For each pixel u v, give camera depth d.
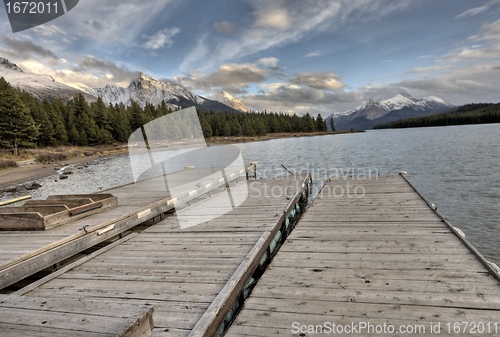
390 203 6.39
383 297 2.79
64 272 3.48
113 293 2.92
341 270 3.40
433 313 2.50
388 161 22.59
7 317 1.70
